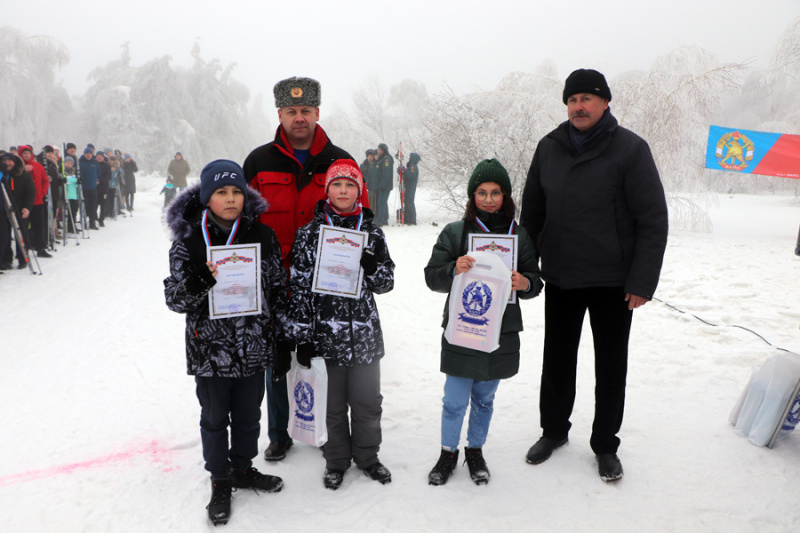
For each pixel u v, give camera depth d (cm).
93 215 1401
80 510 260
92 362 471
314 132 304
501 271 263
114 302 694
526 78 1460
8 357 485
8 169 860
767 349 450
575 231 279
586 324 538
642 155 268
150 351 501
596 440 286
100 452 317
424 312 615
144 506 263
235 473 274
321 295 266
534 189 305
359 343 267
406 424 346
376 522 249
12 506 264
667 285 680
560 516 251
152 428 347
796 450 301
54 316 625
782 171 1069
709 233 1151
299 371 262
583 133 279
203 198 246
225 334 246
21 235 868
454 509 257
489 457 304
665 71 1252
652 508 255
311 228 269
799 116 2658
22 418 362
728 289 651
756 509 251
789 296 618
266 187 297
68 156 1358
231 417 268
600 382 286
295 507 261
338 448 279
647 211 267
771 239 1048
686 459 294
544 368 304
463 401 277
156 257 1043
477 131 1315
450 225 288
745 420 317
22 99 3922
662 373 414
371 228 274
